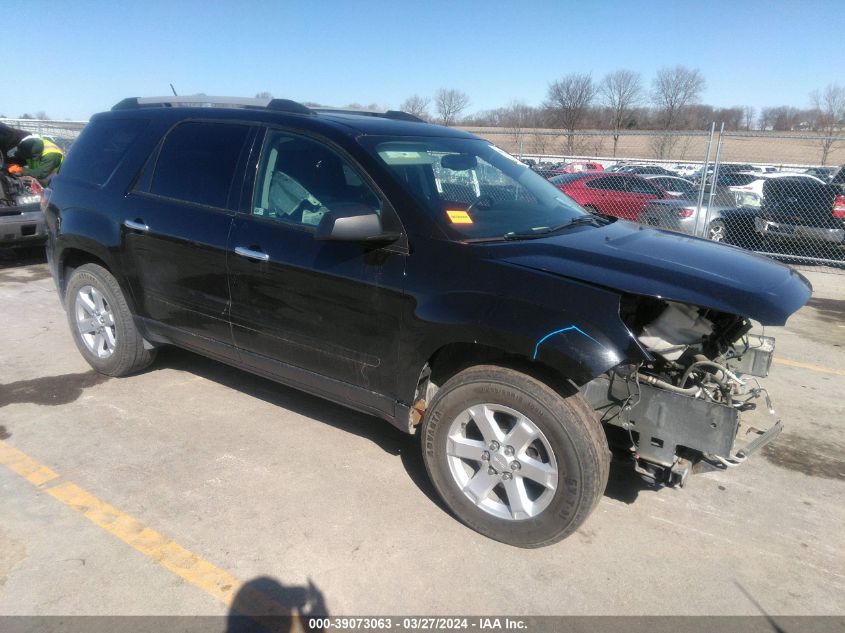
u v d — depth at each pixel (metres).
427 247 2.97
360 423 4.09
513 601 2.63
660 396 2.73
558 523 2.75
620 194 12.23
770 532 3.17
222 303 3.68
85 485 3.30
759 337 3.62
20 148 7.75
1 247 7.66
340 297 3.17
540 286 2.71
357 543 2.93
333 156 3.33
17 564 2.71
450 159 3.62
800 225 10.50
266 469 3.51
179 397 4.37
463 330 2.79
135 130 4.25
